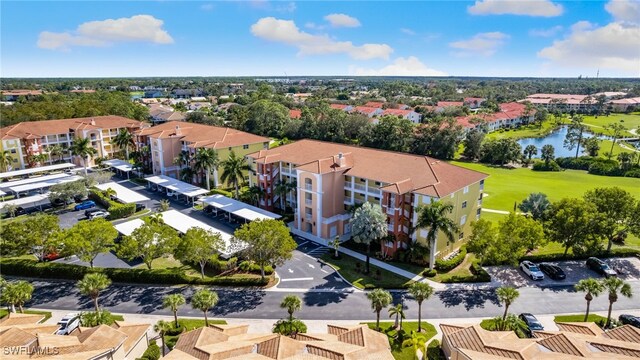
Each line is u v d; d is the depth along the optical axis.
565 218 56.25
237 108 196.50
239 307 48.94
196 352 34.81
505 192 94.19
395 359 39.12
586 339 35.69
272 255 51.75
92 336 36.75
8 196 92.94
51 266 56.91
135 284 55.00
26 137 110.94
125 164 111.81
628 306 47.50
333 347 35.38
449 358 38.03
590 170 120.88
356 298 50.44
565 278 54.06
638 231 57.31
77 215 81.31
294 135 157.25
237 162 83.25
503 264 58.38
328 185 67.38
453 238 54.19
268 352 34.91
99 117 132.25
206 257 53.25
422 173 61.66
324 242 66.62
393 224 59.69
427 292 41.69
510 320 41.31
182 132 108.31
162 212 77.62
